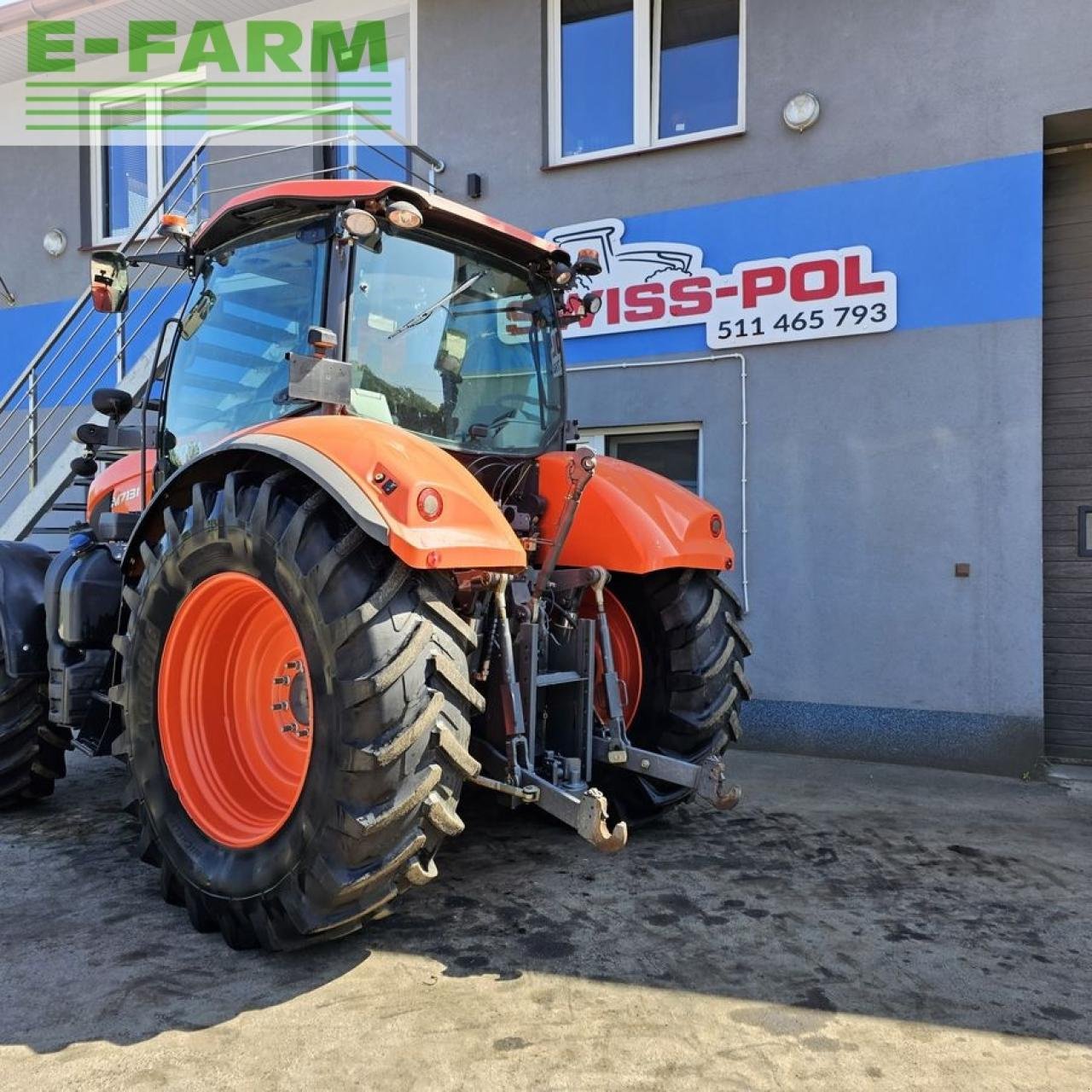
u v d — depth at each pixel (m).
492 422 3.29
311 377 2.56
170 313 7.31
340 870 2.25
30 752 3.73
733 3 5.80
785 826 3.85
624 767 3.29
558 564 3.48
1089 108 4.77
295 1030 2.13
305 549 2.36
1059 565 5.25
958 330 5.02
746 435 5.50
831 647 5.28
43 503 5.52
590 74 6.20
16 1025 2.14
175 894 2.79
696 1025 2.18
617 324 5.84
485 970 2.45
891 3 5.14
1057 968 2.52
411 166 6.64
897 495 5.14
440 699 2.31
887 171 5.16
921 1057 2.06
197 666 2.77
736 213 5.52
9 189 8.12
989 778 4.80
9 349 8.13
